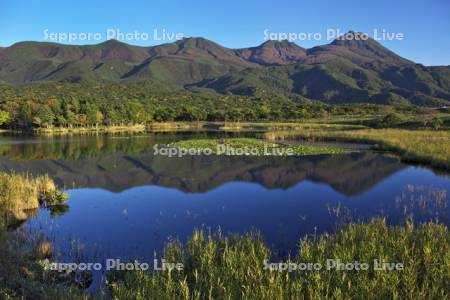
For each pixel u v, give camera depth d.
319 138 67.06
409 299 10.73
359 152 48.38
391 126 88.69
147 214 22.36
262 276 12.01
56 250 16.28
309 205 24.20
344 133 70.25
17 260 13.81
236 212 22.75
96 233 18.86
